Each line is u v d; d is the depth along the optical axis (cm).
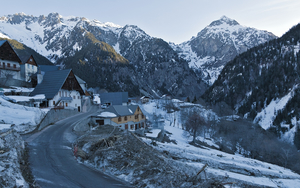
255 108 15700
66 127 3756
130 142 2786
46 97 5234
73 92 6172
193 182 1831
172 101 14525
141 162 2167
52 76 5844
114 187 1631
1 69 6406
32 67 7744
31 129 3247
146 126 7556
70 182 1636
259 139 8300
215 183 1833
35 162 1973
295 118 12369
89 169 1970
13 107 3662
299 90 14425
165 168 2142
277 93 15825
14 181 1289
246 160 5450
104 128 3956
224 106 14912
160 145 4500
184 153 4338
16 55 6881
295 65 17912
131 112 6425
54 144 2688
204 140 7950
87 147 2419
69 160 2145
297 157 7219
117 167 2008
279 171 5009
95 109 7631
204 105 15362
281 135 11525
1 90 5069
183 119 10688
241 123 10212
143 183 1717
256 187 3400
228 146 8038
